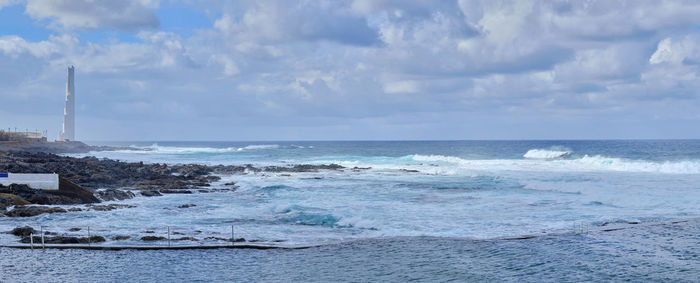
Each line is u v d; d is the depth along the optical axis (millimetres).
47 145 122500
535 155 89438
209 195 36281
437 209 28156
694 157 73938
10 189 29375
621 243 19188
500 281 14703
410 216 25906
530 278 14984
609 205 28719
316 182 45531
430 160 79562
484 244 19297
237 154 113875
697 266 16016
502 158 89562
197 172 55906
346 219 24531
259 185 42969
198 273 15688
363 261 16984
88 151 135875
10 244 18828
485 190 37219
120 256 17641
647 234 20672
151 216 26188
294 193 37000
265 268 16234
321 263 16812
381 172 56406
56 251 18141
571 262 16656
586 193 33938
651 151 97375
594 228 22125
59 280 14750
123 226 23078
